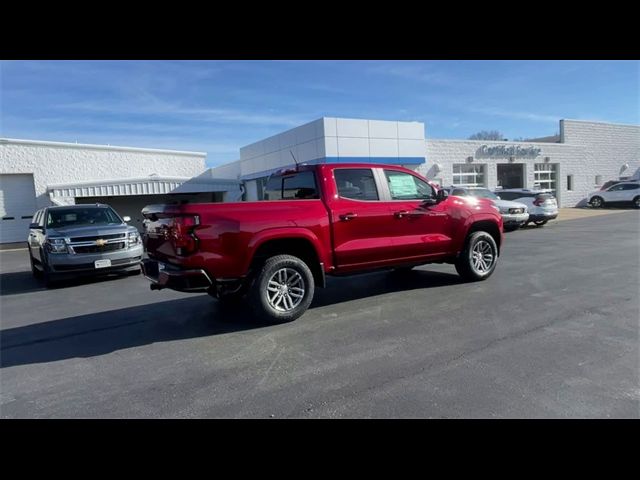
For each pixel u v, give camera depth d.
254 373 3.84
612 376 3.47
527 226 18.50
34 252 10.27
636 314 5.09
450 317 5.24
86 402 3.44
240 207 5.04
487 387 3.36
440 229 6.62
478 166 25.39
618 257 9.23
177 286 4.86
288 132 22.05
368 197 5.97
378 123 20.16
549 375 3.52
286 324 5.27
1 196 20.77
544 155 27.70
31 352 4.77
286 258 5.23
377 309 5.75
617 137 31.30
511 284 6.91
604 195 27.75
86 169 22.89
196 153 26.81
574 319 4.96
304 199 5.62
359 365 3.90
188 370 4.00
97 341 5.05
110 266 9.08
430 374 3.63
